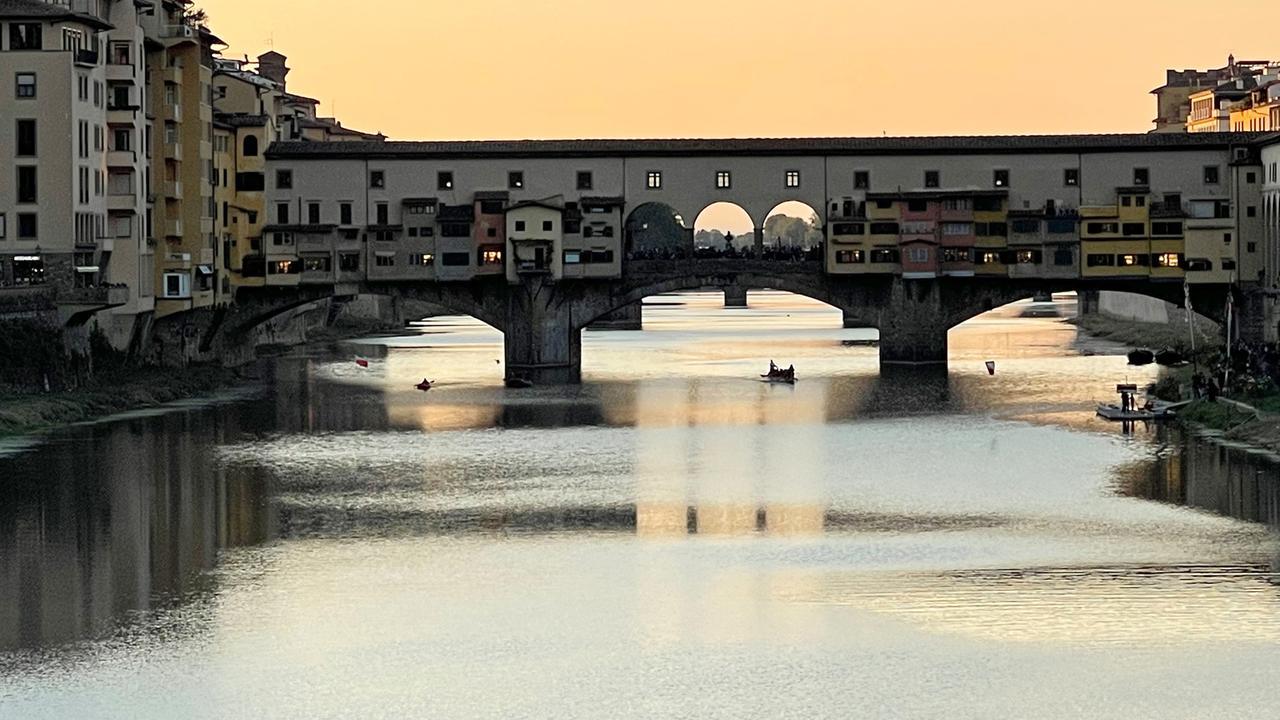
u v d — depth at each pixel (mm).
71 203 155375
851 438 144875
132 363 174500
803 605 89188
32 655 81375
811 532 105875
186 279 179250
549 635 84625
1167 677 78250
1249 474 122375
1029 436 144125
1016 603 88938
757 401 172625
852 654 81562
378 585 93438
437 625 86250
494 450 139375
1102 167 197875
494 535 105562
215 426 151625
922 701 75875
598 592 92062
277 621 86812
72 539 103500
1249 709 74688
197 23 189000
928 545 101750
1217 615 86500
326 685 77938
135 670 79625
